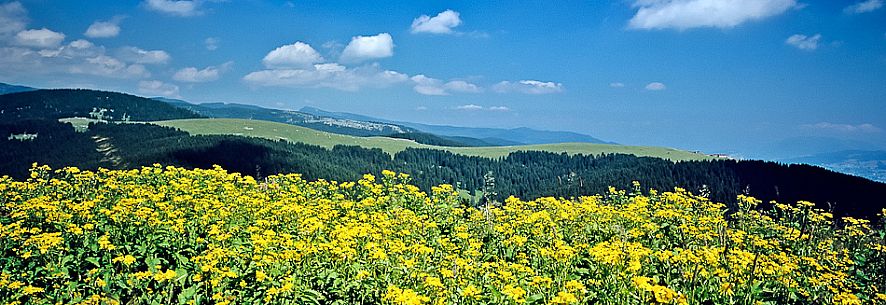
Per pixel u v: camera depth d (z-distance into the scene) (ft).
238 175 75.72
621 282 38.99
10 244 42.11
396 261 42.19
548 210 63.67
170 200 57.52
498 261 47.16
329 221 54.13
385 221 53.01
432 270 41.32
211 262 39.22
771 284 40.81
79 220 48.03
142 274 38.32
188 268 43.01
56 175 67.21
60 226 46.44
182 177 72.08
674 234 53.47
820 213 60.13
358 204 63.10
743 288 39.34
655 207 60.64
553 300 33.71
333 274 39.06
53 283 38.86
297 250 41.29
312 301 36.68
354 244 44.45
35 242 40.75
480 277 40.60
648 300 36.17
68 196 61.21
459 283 38.40
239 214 55.26
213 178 74.49
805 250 51.80
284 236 43.60
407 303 32.78
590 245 50.01
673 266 43.01
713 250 43.93
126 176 71.61
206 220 49.62
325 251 41.63
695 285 39.88
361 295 37.42
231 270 39.83
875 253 50.93
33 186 62.18
